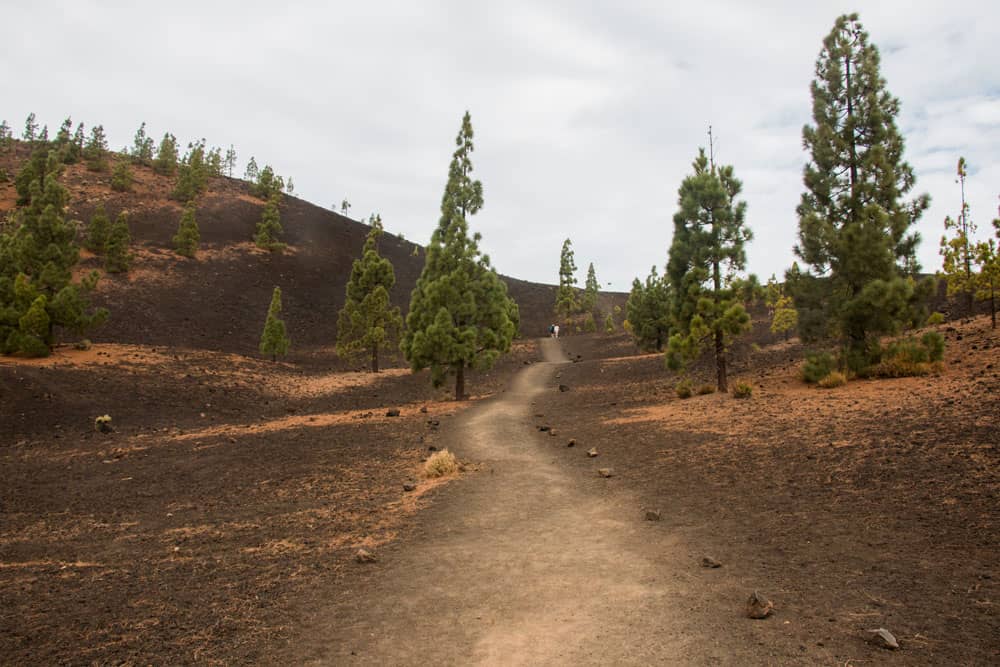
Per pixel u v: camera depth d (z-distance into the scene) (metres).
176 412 27.22
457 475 13.16
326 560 7.97
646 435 16.58
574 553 7.81
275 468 15.03
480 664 4.90
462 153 30.88
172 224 80.56
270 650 5.29
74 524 10.77
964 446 10.08
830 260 20.69
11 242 34.47
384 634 5.58
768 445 12.87
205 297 62.47
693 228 24.70
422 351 29.20
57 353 34.31
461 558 7.83
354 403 32.03
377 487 12.45
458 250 30.44
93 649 5.39
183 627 5.88
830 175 21.31
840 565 6.49
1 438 21.03
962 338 23.78
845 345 21.47
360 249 100.44
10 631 5.86
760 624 5.27
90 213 74.38
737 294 23.56
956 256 26.27
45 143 100.12
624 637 5.24
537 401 29.30
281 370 42.81
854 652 4.61
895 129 20.95
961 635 4.72
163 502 12.25
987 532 6.82
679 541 7.97
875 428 12.45
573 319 95.38
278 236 92.06
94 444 20.41
